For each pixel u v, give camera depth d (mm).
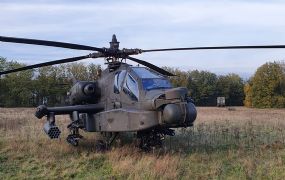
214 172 8383
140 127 9453
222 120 20500
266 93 66688
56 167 9195
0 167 9305
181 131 14109
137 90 9883
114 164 9148
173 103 9086
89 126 11422
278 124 17641
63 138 13000
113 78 10961
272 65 67062
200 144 11703
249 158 9523
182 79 73000
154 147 9953
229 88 76312
